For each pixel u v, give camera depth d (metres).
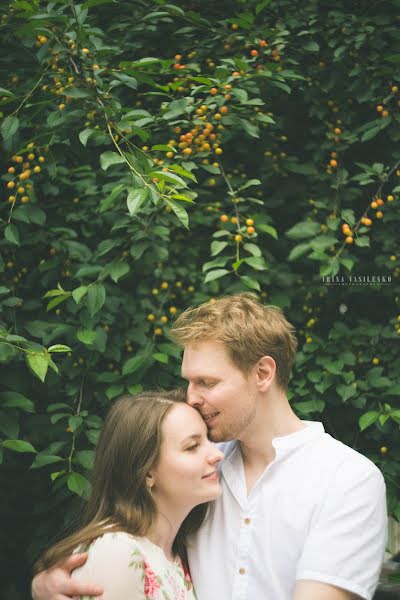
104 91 2.55
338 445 1.84
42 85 2.69
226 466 1.88
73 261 2.84
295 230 2.82
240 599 1.76
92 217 2.88
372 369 2.76
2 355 2.39
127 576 1.60
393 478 2.72
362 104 3.05
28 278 2.85
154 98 3.05
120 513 1.70
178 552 1.86
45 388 2.77
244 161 3.02
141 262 2.82
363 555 1.69
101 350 2.64
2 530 2.84
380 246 2.97
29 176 2.70
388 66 2.97
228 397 1.76
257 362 1.80
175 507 1.75
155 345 2.76
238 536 1.81
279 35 2.89
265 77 2.88
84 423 2.68
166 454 1.72
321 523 1.71
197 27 3.03
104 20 3.14
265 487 1.81
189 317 1.89
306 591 1.66
